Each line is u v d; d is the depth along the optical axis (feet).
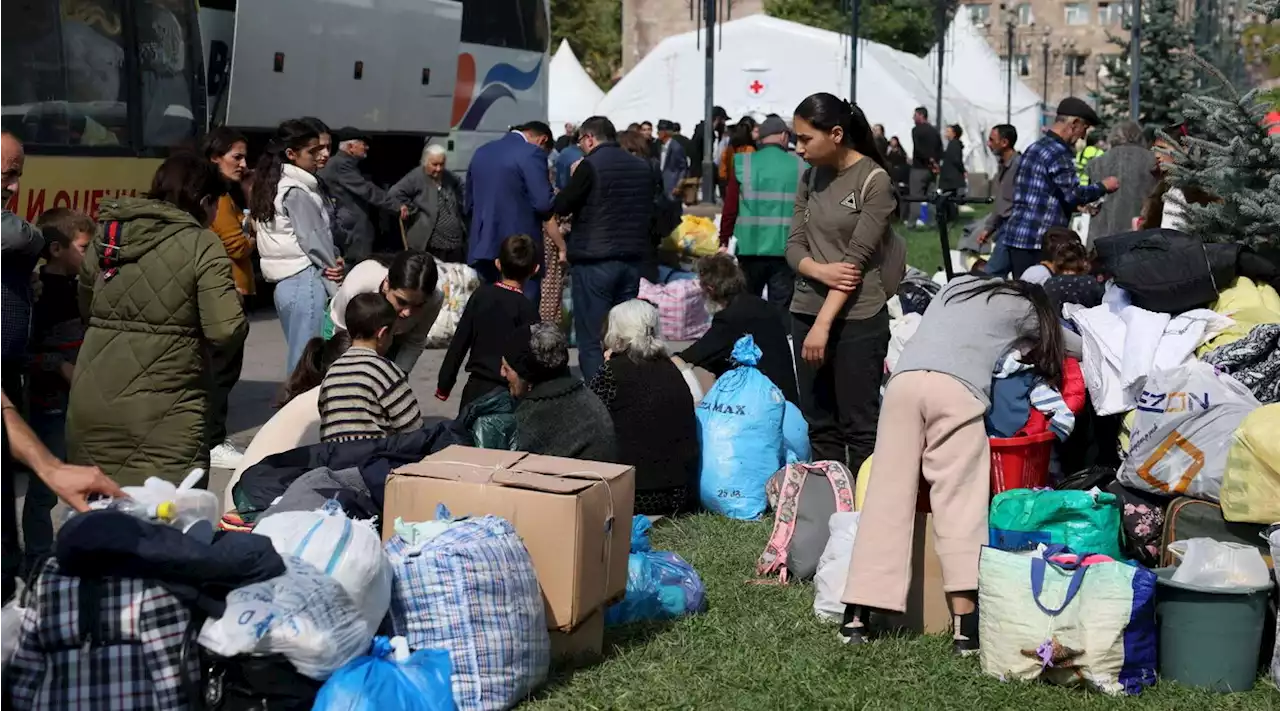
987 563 16.70
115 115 37.73
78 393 19.20
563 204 32.50
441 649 14.55
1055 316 18.15
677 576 18.92
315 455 17.67
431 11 53.78
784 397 25.41
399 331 22.97
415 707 13.37
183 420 19.36
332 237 28.40
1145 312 20.86
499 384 25.30
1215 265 20.83
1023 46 253.44
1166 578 16.89
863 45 124.67
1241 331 20.45
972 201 26.45
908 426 17.37
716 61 127.34
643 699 15.67
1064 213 36.24
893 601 17.30
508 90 62.69
